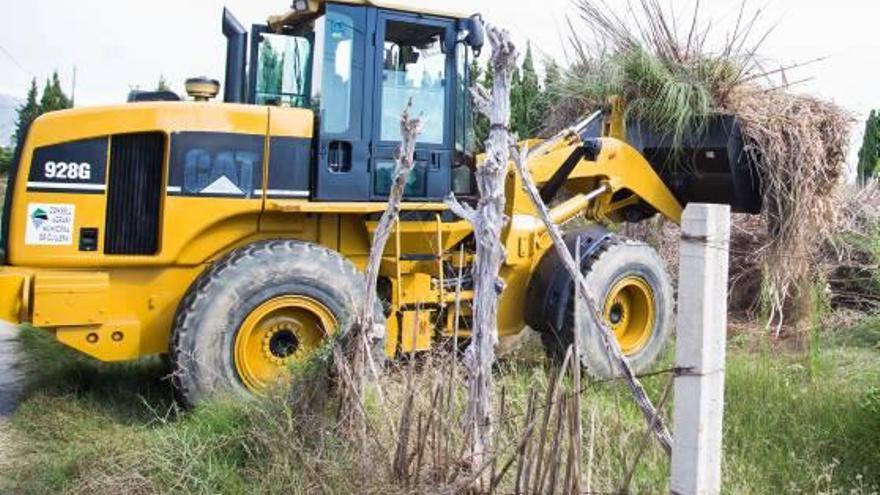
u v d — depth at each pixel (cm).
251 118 581
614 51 786
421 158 627
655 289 700
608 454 379
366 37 607
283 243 565
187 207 566
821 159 752
